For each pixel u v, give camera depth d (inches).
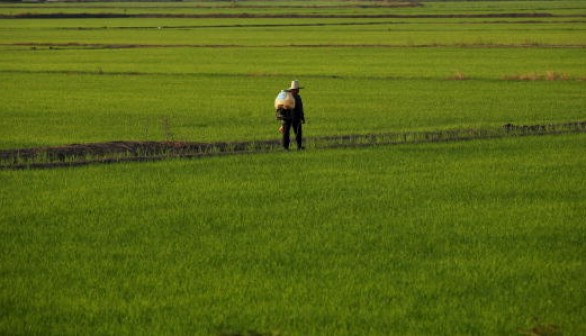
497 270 2007.9
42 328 1633.9
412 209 2635.3
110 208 2655.0
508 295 1834.4
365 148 3873.0
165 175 3208.7
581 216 2549.2
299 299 1801.2
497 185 3016.7
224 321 1675.7
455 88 6983.3
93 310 1736.0
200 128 4790.8
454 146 3912.4
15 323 1659.7
